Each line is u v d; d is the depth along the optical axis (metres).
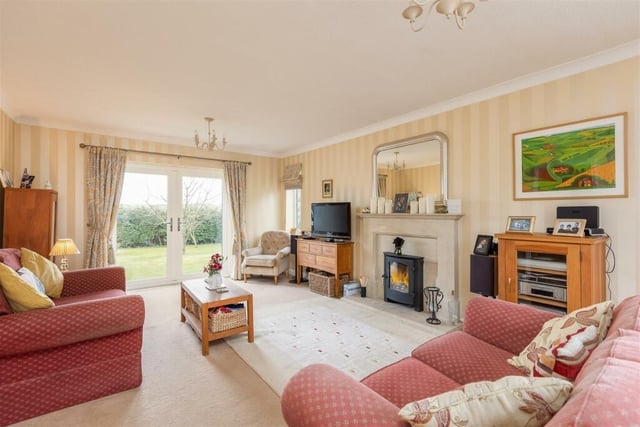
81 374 1.89
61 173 4.18
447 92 3.10
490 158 3.03
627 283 2.24
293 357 2.49
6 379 1.68
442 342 1.73
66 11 1.83
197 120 4.02
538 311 1.66
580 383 0.75
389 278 3.89
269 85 2.93
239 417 1.78
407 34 2.09
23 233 3.43
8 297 1.74
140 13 1.86
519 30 2.04
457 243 3.26
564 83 2.55
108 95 3.16
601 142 2.36
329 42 2.20
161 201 5.07
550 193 2.62
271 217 6.21
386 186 4.10
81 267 4.30
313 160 5.45
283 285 5.09
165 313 3.62
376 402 0.95
